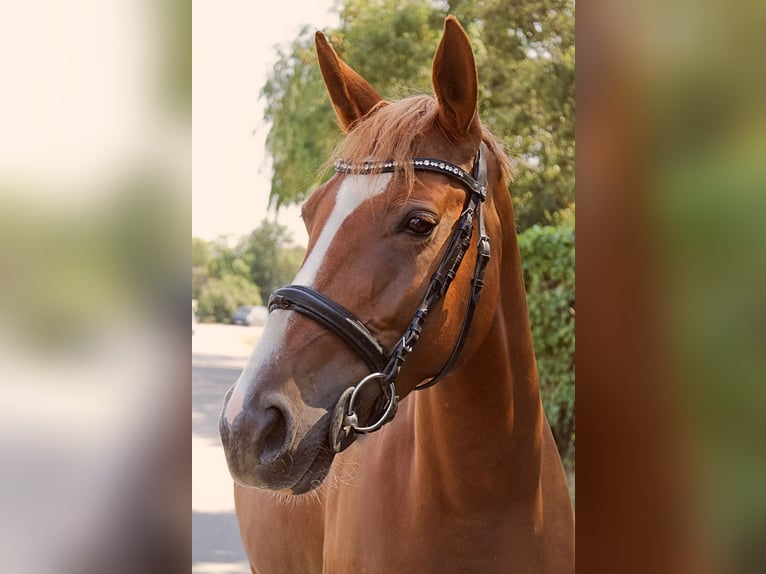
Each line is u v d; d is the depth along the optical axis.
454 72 1.43
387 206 1.35
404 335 1.35
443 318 1.40
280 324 1.33
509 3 6.50
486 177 1.51
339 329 1.31
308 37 7.14
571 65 6.46
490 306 1.49
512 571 1.58
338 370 1.31
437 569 1.57
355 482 1.78
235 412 1.24
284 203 7.13
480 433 1.52
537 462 1.62
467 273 1.43
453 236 1.40
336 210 1.38
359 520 1.72
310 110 6.84
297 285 1.34
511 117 6.32
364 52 6.73
